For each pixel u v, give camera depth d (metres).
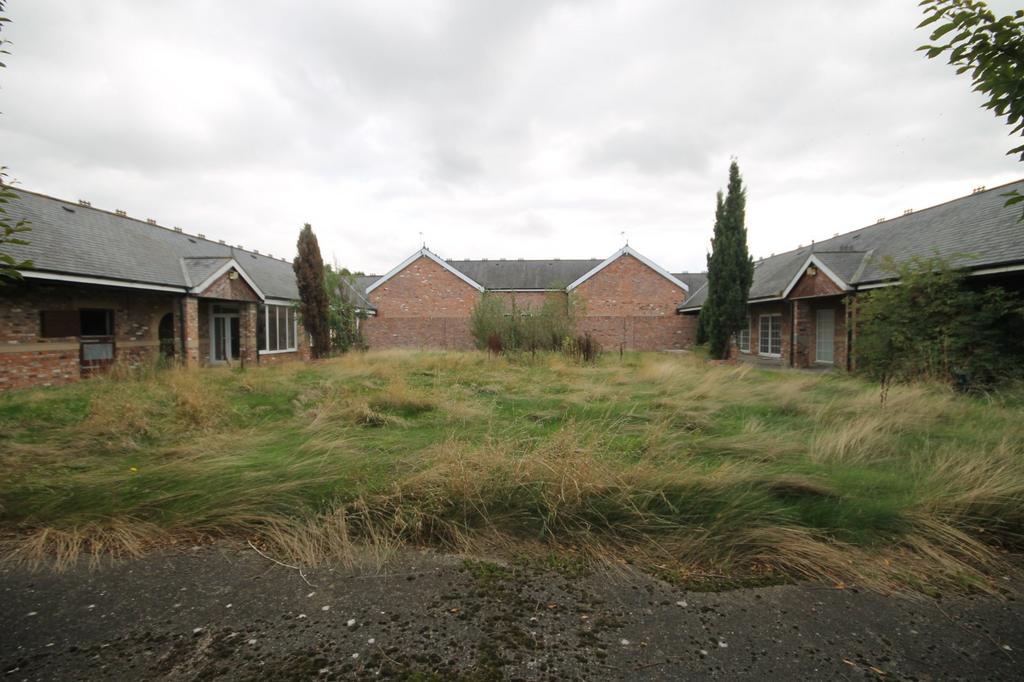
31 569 2.66
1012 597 2.42
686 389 8.37
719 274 16.62
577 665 1.93
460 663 1.94
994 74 2.43
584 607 2.32
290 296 19.14
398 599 2.38
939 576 2.59
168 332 15.27
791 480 3.47
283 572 2.63
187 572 2.63
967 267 8.73
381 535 2.97
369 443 4.78
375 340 24.69
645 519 3.02
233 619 2.23
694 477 3.39
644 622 2.21
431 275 25.42
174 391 7.55
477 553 2.83
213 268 14.54
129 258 13.07
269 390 8.48
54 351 11.22
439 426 5.77
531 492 3.22
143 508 3.19
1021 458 3.88
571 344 15.70
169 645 2.04
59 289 11.38
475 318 19.14
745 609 2.31
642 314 25.06
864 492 3.47
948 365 8.20
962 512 3.10
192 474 3.67
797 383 8.53
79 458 4.53
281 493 3.36
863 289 12.27
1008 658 1.97
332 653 2.00
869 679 1.84
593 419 5.93
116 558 2.78
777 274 18.61
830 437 4.74
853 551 2.79
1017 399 6.62
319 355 17.92
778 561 2.70
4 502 3.23
